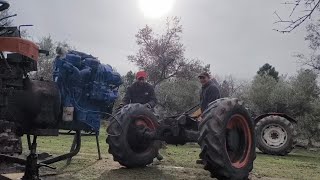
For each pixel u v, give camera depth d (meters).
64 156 5.40
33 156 4.87
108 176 6.22
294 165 9.25
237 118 6.01
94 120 5.85
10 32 4.55
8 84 4.46
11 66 4.45
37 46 4.61
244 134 6.14
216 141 5.55
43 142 10.70
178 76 22.31
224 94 29.30
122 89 16.12
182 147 11.96
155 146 7.18
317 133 18.41
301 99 19.47
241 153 6.09
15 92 4.50
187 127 6.47
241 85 31.78
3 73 4.39
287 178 7.07
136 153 6.90
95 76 5.80
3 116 4.48
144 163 7.00
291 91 20.08
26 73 4.62
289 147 12.42
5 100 4.36
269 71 34.16
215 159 5.54
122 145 6.68
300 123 18.50
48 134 5.11
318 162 10.55
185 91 23.50
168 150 10.52
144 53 22.17
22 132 4.92
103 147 10.12
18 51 4.30
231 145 5.95
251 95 21.59
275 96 20.25
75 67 5.45
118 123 6.52
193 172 6.89
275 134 12.61
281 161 10.12
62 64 5.36
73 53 5.76
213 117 5.66
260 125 12.59
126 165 6.85
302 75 19.80
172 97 23.48
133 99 8.40
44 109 4.71
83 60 5.79
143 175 6.42
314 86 19.77
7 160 5.05
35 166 4.86
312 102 19.23
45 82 4.86
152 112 7.16
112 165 7.21
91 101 5.86
